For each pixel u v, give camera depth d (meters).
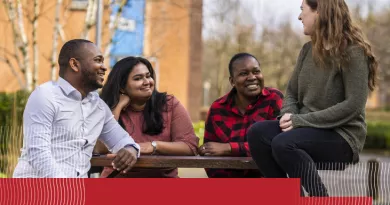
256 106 5.10
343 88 4.00
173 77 17.28
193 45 18.20
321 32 3.95
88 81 4.23
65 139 4.15
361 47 3.93
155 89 4.94
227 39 26.86
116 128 4.49
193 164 4.34
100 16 7.81
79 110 4.21
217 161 4.33
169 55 16.88
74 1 13.48
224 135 5.12
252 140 4.14
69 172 4.13
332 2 3.94
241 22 26.36
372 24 28.56
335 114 3.93
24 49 11.28
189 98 18.44
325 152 3.97
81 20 13.51
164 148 4.68
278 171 4.14
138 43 14.45
